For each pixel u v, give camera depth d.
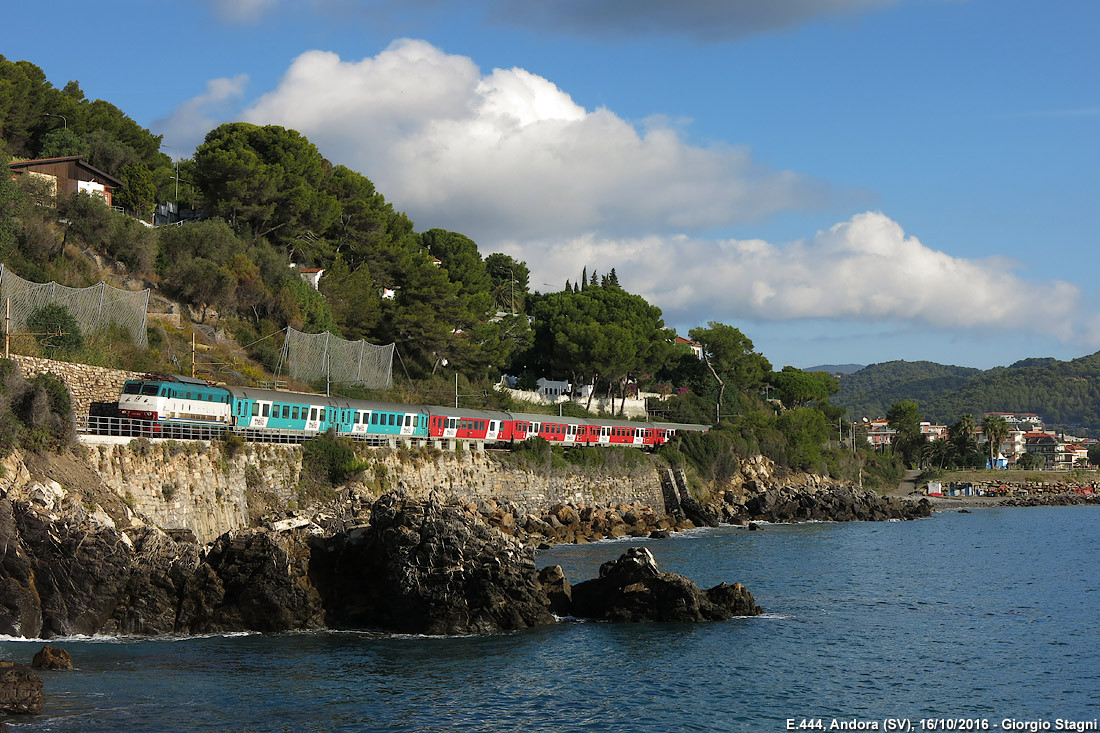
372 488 79.62
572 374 154.62
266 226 126.56
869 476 198.75
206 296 104.25
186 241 108.31
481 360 136.50
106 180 111.62
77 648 44.69
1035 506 176.12
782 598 63.66
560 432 116.25
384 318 129.50
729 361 186.38
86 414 67.38
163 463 60.75
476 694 40.31
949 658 48.06
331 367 108.19
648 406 171.50
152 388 66.94
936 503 177.88
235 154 120.62
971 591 68.19
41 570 46.19
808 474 155.50
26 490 47.38
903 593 66.94
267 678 41.44
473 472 95.56
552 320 154.00
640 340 156.12
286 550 50.41
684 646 48.81
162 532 52.91
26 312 74.00
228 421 74.06
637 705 39.50
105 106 145.50
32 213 92.00
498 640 49.03
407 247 146.88
